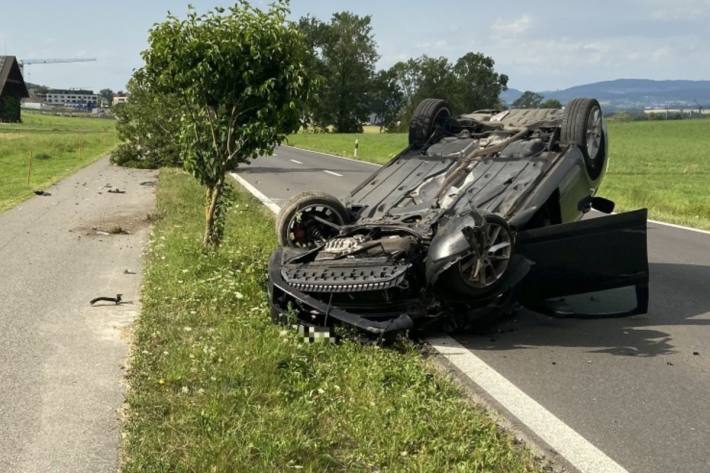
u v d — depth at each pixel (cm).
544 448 459
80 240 1192
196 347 601
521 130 867
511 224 687
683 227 1496
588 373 599
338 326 645
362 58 12731
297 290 655
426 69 13362
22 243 1155
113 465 420
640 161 4566
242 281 820
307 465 408
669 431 488
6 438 454
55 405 505
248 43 904
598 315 750
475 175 793
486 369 604
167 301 768
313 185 2205
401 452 427
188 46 895
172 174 2425
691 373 603
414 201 782
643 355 648
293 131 966
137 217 1452
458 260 620
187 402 496
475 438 452
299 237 774
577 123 814
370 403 492
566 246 701
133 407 490
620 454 453
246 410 476
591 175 848
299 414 469
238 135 962
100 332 682
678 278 980
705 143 6994
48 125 9994
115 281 904
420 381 541
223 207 1048
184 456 418
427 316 664
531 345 674
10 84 10956
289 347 601
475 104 13612
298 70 921
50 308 768
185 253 984
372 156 4088
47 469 416
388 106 13462
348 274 642
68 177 2366
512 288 676
